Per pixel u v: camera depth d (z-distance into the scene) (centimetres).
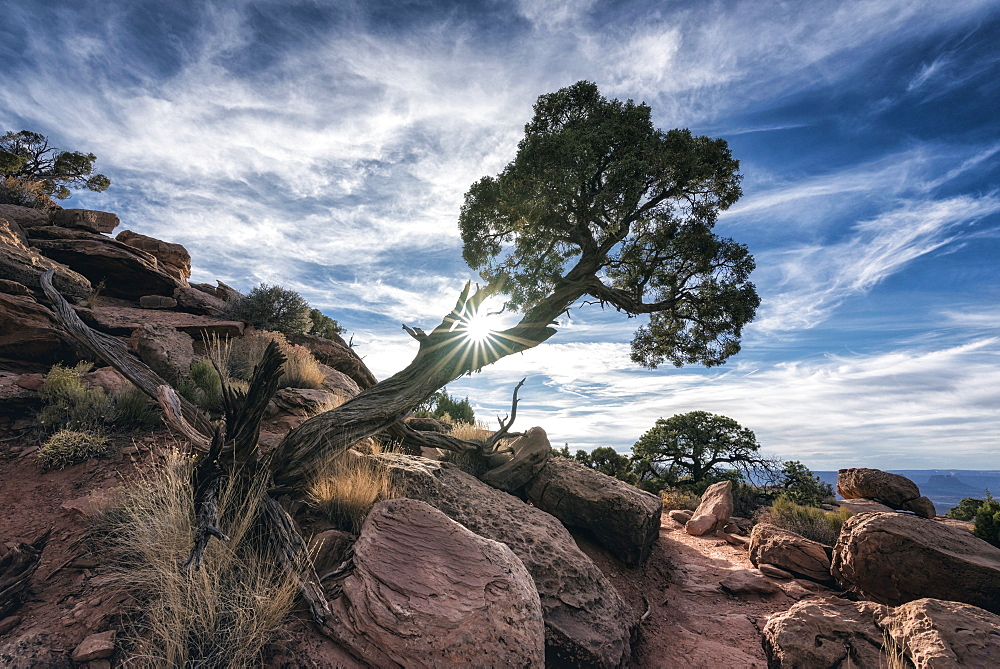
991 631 384
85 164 3058
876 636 408
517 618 383
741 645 594
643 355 1238
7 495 496
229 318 1505
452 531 455
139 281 1545
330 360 1612
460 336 718
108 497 474
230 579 378
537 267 909
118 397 701
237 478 474
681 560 921
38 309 931
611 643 516
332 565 440
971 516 1919
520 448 919
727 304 1000
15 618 345
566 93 1098
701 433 2545
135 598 364
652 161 914
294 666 331
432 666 335
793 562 816
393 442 893
